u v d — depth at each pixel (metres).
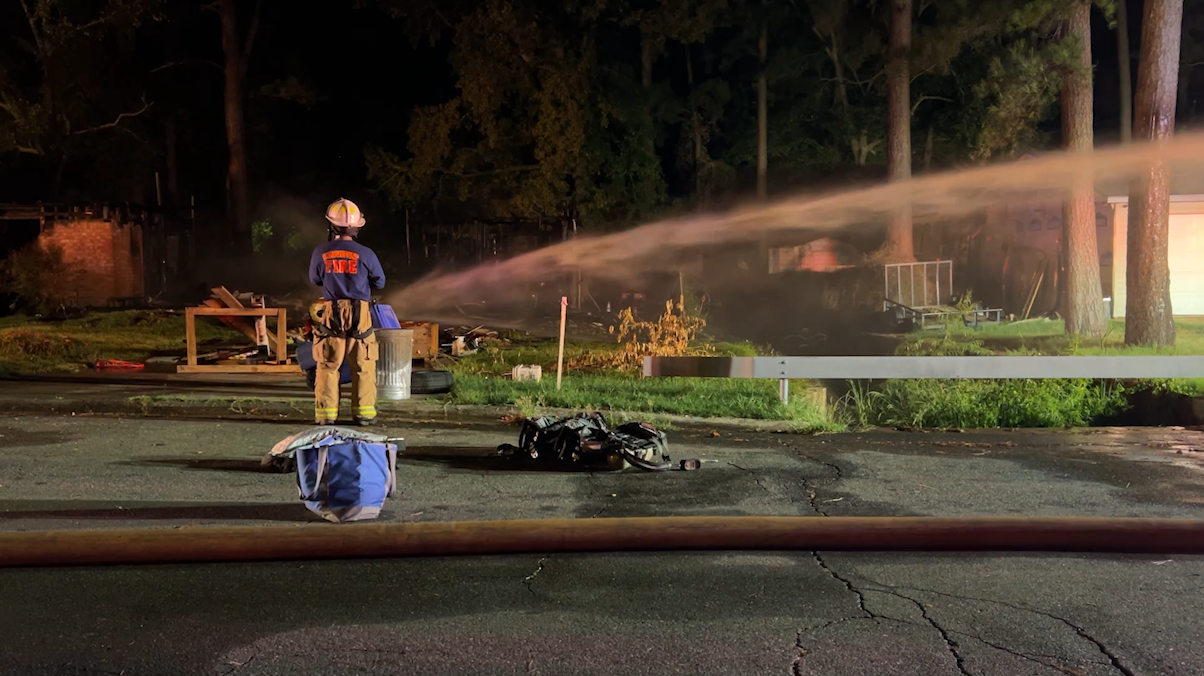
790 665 4.22
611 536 5.72
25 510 6.46
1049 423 12.52
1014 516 6.23
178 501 6.73
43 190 31.38
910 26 27.56
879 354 21.78
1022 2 20.77
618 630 4.59
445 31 32.53
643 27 30.55
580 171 30.25
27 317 21.88
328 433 6.50
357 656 4.30
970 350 18.47
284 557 5.56
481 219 30.28
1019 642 4.46
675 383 12.73
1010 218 29.00
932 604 4.93
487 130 29.61
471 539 5.66
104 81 28.84
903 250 28.47
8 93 27.94
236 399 10.91
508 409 10.72
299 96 29.95
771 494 7.12
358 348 9.42
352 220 9.38
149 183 33.62
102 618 4.72
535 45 28.47
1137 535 5.73
